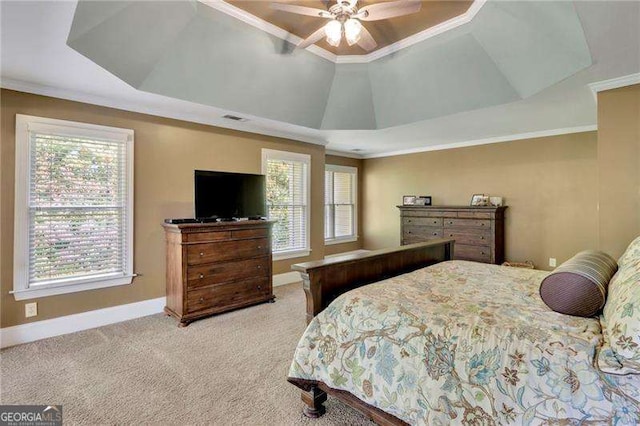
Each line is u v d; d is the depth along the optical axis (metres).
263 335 3.13
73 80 2.94
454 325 1.53
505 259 5.31
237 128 4.52
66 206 3.21
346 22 2.42
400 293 1.98
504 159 5.34
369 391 1.62
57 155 3.16
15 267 2.95
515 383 1.30
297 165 5.43
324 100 4.25
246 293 3.92
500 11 2.67
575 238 4.68
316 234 5.66
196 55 3.06
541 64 2.90
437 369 1.45
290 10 2.38
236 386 2.26
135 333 3.19
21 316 2.99
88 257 3.35
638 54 2.48
